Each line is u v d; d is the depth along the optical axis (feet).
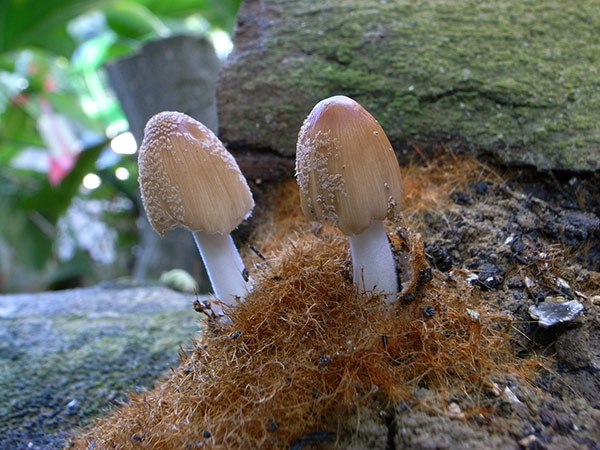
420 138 0.39
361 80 0.41
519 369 0.25
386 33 0.42
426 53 0.41
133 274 0.97
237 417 0.24
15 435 0.32
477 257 0.31
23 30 0.73
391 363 0.25
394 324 0.26
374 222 0.26
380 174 0.24
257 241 0.41
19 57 0.87
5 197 0.88
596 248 0.32
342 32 0.43
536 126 0.36
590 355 0.25
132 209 0.99
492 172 0.37
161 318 0.45
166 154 0.25
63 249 1.02
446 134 0.38
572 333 0.26
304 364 0.25
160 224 0.27
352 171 0.23
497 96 0.38
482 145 0.37
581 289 0.29
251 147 0.42
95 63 0.92
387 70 0.41
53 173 0.78
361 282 0.27
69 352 0.40
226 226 0.27
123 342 0.41
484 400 0.23
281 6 0.46
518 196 0.35
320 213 0.24
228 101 0.42
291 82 0.42
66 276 1.01
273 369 0.25
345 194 0.23
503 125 0.37
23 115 0.89
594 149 0.35
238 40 0.45
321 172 0.24
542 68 0.39
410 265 0.27
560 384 0.25
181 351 0.31
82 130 0.89
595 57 0.39
